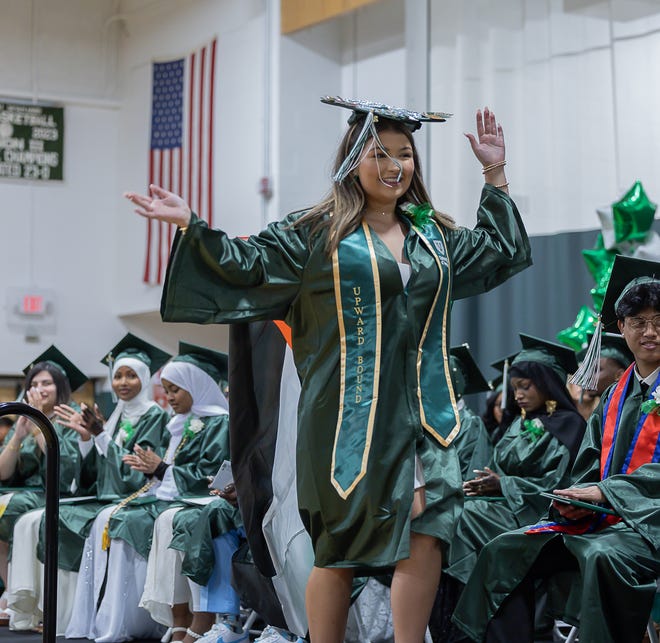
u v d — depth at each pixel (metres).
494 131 4.61
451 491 3.98
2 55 18.81
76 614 8.22
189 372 8.30
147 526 8.05
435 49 14.34
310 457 4.04
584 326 9.30
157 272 18.28
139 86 18.73
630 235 9.73
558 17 13.41
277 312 4.19
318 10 15.62
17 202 18.72
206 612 7.26
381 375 4.00
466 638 6.66
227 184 16.98
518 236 4.48
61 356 9.53
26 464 9.26
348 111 16.56
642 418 5.04
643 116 12.64
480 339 13.45
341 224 4.09
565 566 4.93
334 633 4.05
